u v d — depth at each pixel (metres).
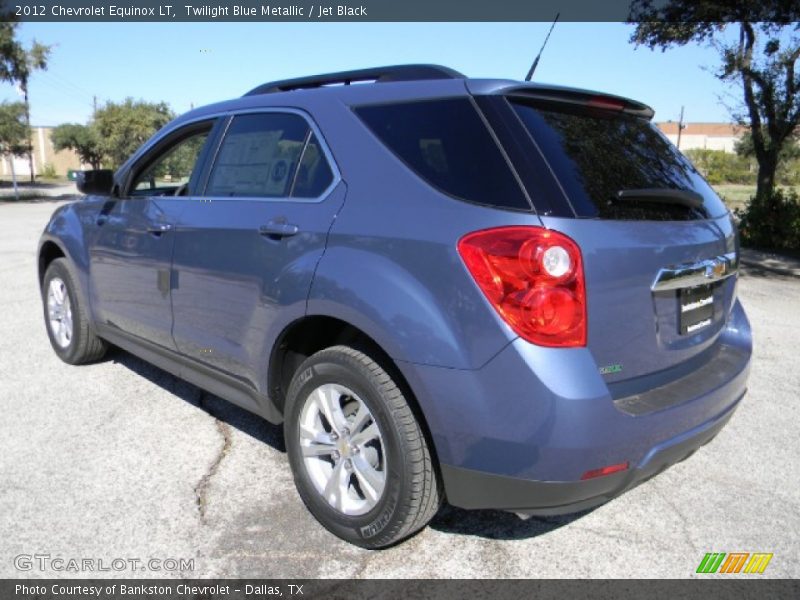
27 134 37.09
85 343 4.82
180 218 3.61
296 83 3.56
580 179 2.49
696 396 2.62
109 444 3.73
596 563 2.77
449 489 2.50
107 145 46.78
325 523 2.90
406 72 3.03
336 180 2.89
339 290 2.65
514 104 2.62
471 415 2.35
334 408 2.82
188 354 3.68
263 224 3.07
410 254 2.49
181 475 3.40
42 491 3.21
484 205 2.40
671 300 2.65
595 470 2.31
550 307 2.25
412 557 2.79
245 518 3.04
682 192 2.76
